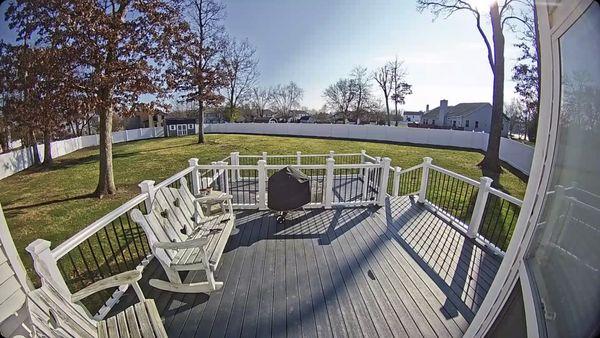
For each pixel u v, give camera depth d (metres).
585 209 1.11
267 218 4.68
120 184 9.69
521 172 10.85
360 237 4.04
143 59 7.69
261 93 45.53
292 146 17.27
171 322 2.48
